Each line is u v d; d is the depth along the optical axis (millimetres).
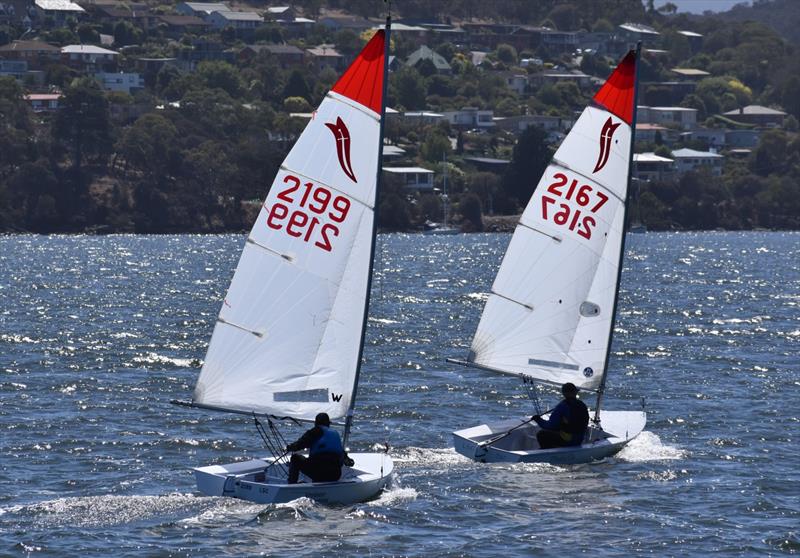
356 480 105875
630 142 129000
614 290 129750
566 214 129000
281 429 143250
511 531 99562
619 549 95438
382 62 106875
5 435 137750
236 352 106812
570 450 122375
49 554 93000
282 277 107000
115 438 136625
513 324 130125
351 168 107188
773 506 107688
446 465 122125
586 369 129625
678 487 113812
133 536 97250
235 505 105625
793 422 148750
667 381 185375
